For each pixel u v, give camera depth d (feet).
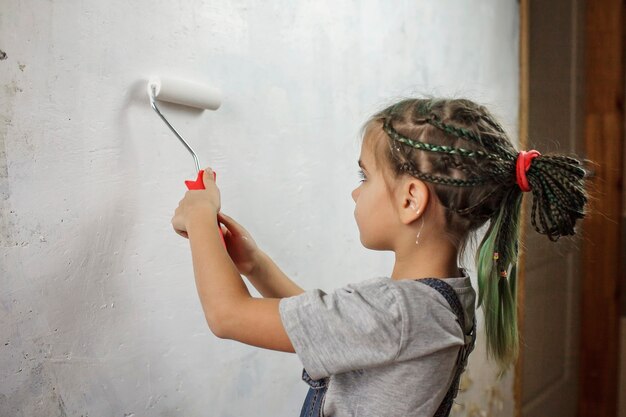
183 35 2.98
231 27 3.25
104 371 2.72
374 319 2.19
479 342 5.99
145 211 2.87
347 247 4.29
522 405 7.11
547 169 2.41
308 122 3.85
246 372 3.50
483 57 5.97
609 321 7.86
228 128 3.28
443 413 2.58
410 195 2.41
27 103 2.37
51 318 2.50
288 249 3.77
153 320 2.94
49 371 2.50
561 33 7.39
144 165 2.85
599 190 7.66
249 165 3.44
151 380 2.95
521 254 6.23
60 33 2.46
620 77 7.52
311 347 2.22
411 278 2.50
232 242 2.94
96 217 2.65
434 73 5.17
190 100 2.91
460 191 2.37
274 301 2.33
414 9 4.84
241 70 3.33
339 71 4.08
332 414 2.39
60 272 2.52
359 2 4.23
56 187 2.49
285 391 3.80
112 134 2.69
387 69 4.57
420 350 2.22
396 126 2.47
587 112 7.83
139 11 2.77
